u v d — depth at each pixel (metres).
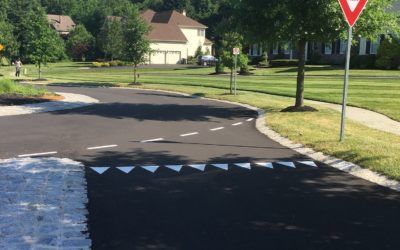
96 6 117.19
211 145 10.64
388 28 16.50
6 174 7.61
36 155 9.25
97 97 23.92
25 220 5.56
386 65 43.56
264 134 12.27
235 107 19.36
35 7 97.50
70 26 111.69
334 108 18.86
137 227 5.48
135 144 10.66
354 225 5.61
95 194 6.72
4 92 21.05
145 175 7.83
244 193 6.86
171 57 80.50
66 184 7.10
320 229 5.47
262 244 5.03
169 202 6.40
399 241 5.14
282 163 8.80
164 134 12.20
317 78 35.44
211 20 104.81
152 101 22.05
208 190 6.99
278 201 6.49
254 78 38.22
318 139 10.80
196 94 25.72
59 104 19.08
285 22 15.52
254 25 16.31
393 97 22.56
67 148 10.06
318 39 16.05
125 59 37.16
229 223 5.63
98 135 11.88
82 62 80.56
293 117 15.15
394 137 11.72
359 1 9.73
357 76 35.28
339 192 6.95
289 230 5.43
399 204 6.40
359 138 10.91
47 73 53.16
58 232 5.24
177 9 110.44
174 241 5.10
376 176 7.79
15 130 12.44
